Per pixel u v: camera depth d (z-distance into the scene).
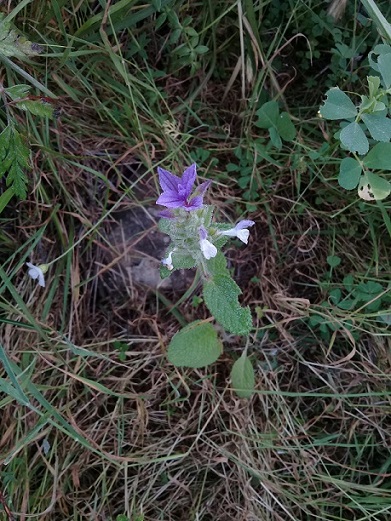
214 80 0.33
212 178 0.32
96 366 0.31
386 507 0.28
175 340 0.28
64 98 0.30
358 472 0.31
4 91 0.24
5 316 0.29
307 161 0.31
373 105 0.25
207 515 0.31
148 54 0.31
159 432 0.31
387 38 0.26
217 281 0.25
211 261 0.25
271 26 0.31
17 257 0.30
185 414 0.31
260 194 0.32
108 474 0.30
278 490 0.30
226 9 0.30
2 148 0.24
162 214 0.22
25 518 0.29
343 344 0.31
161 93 0.31
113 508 0.30
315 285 0.31
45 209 0.30
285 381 0.32
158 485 0.30
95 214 0.31
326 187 0.31
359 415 0.31
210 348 0.28
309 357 0.32
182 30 0.29
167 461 0.30
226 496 0.31
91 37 0.29
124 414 0.30
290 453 0.31
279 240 0.32
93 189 0.31
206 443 0.31
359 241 0.32
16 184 0.25
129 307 0.32
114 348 0.31
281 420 0.31
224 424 0.31
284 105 0.32
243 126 0.32
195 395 0.31
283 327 0.32
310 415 0.32
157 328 0.31
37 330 0.27
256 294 0.32
